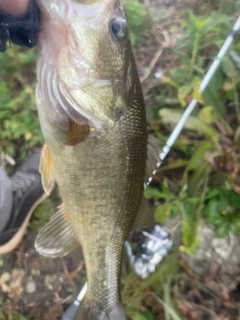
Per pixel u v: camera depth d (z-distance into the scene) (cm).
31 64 33
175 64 34
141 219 24
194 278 32
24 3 16
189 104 32
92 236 23
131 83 20
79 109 19
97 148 20
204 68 34
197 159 31
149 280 31
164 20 35
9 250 32
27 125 32
